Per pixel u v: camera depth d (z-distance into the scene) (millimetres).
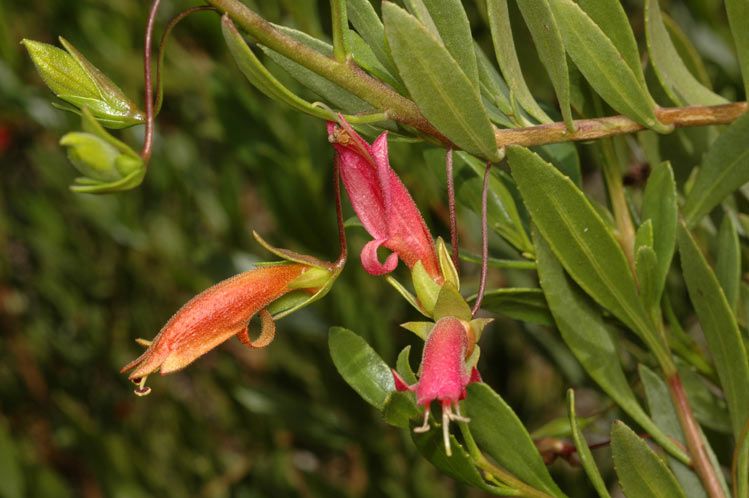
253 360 536
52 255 574
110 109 240
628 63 251
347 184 248
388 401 251
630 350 290
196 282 499
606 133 252
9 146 612
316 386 510
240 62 238
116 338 584
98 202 515
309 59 243
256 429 536
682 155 290
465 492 519
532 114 257
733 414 262
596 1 250
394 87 250
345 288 404
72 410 569
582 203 252
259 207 556
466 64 244
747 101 253
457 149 252
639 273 261
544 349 373
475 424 256
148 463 577
